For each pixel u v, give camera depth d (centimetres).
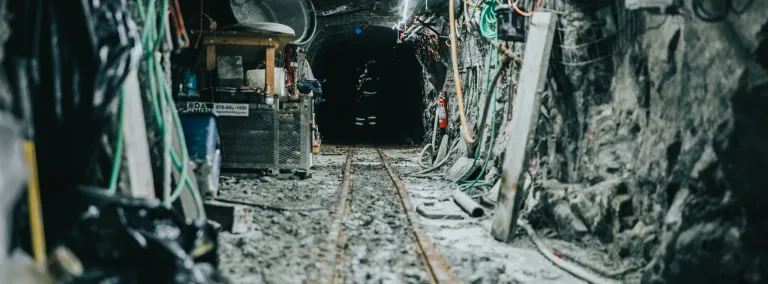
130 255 284
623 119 559
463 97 1359
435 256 535
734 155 355
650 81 506
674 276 403
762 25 336
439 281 454
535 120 635
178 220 339
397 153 2208
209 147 754
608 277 486
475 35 1147
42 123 318
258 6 1292
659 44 478
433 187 1090
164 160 493
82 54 330
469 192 988
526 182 775
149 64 486
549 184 669
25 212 277
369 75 3941
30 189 259
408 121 3484
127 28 369
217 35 1083
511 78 905
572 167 659
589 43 598
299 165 1099
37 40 310
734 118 353
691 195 407
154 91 489
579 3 614
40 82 317
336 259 530
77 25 326
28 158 263
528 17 761
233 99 1081
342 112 4194
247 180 1046
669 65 464
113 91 354
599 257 533
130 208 316
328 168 1436
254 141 1083
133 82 468
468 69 1301
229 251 522
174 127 588
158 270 280
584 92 627
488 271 496
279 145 1092
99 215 297
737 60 357
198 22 1079
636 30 523
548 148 729
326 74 3966
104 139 418
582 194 583
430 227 714
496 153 984
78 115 330
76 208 299
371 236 643
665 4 436
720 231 370
